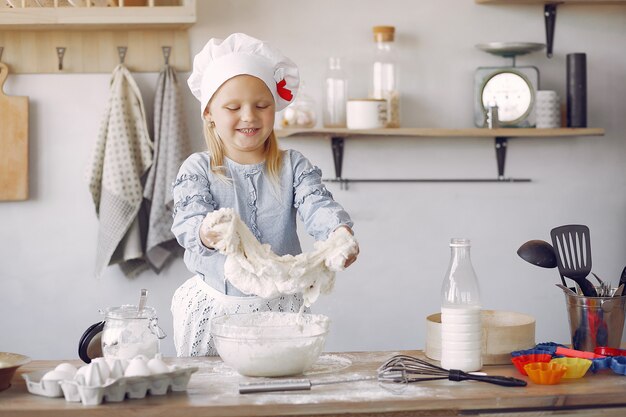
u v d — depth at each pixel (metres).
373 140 3.27
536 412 1.62
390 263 3.30
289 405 1.56
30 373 1.71
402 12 3.25
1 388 1.68
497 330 1.88
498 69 3.22
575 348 1.96
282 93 2.16
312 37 3.21
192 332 2.16
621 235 3.41
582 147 3.39
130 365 1.62
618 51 3.38
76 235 3.14
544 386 1.68
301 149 3.23
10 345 3.14
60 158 3.13
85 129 3.13
